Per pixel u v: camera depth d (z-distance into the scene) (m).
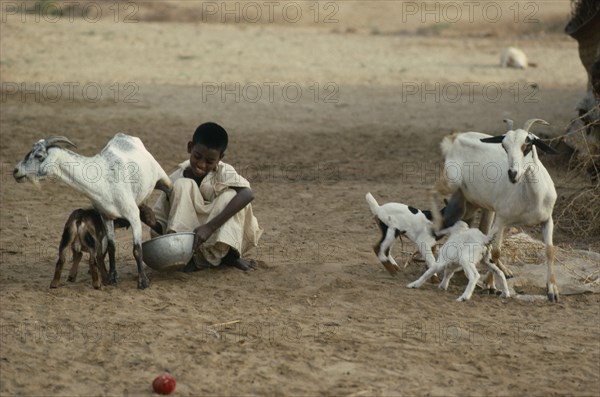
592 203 15.95
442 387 9.30
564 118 27.12
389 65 39.12
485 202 12.39
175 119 26.81
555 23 49.91
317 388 9.21
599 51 18.75
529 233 15.40
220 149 12.66
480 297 12.15
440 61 40.53
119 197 11.84
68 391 9.06
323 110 29.27
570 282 12.63
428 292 12.30
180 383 9.28
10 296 11.74
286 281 12.70
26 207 17.25
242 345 10.29
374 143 24.22
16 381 9.23
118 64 36.91
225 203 12.63
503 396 9.12
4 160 21.05
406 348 10.28
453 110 29.38
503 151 12.28
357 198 18.17
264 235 15.35
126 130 24.84
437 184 12.97
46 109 27.25
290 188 19.14
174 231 12.53
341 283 12.55
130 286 12.30
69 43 40.84
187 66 37.31
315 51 42.47
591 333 10.89
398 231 12.72
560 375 9.63
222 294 12.06
